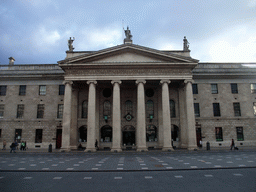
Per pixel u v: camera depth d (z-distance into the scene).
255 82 38.03
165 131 29.92
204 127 36.12
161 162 17.69
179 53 33.22
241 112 36.91
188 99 31.05
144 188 9.57
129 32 33.19
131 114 35.66
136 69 31.47
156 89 36.31
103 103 35.84
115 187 9.77
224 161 17.92
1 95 37.53
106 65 30.97
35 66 38.66
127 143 34.78
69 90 30.92
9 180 11.36
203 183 10.43
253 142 36.12
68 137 29.69
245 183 10.37
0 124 36.50
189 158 20.41
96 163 17.47
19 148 35.50
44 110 36.69
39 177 12.12
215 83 37.56
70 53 33.00
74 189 9.48
